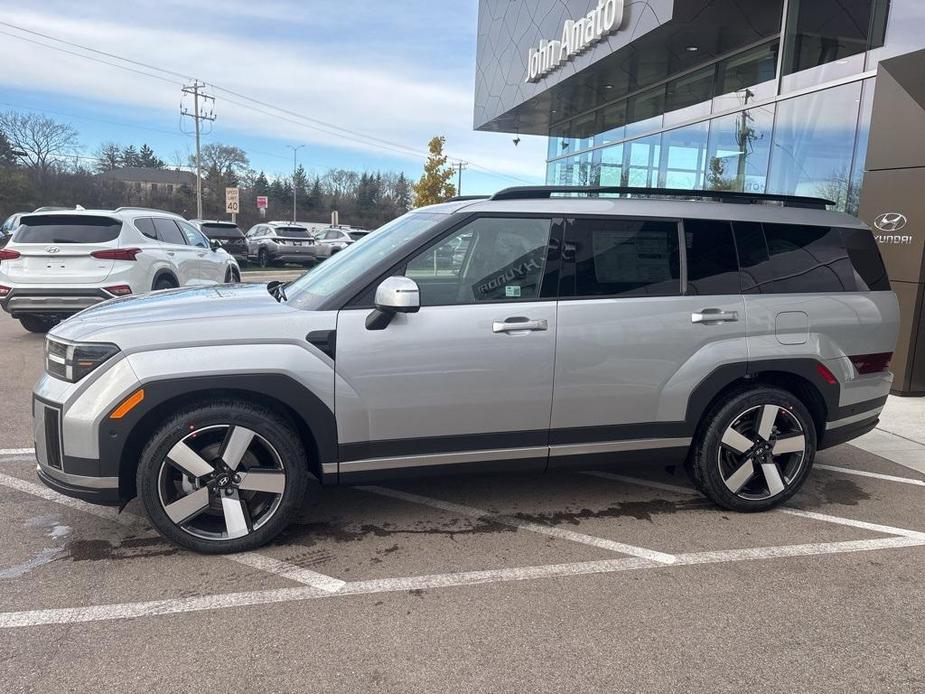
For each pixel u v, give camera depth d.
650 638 2.84
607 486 4.62
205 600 3.05
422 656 2.69
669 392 3.89
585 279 3.78
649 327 3.81
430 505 4.22
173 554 3.48
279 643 2.75
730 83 12.05
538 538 3.79
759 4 10.16
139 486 3.31
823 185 9.70
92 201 58.22
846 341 4.17
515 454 3.77
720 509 4.25
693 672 2.62
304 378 3.37
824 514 4.22
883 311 4.29
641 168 15.19
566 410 3.77
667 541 3.78
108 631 2.80
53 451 3.32
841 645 2.82
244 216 74.06
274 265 27.45
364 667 2.61
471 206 3.71
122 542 3.60
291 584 3.22
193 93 47.88
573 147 18.86
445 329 3.53
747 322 3.96
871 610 3.10
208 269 11.12
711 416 4.02
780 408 4.07
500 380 3.62
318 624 2.89
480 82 20.05
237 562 3.42
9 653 2.64
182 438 3.30
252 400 3.44
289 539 3.70
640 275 3.87
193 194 73.31
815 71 9.85
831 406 4.19
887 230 7.36
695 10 10.16
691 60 12.48
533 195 3.86
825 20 9.57
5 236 19.97
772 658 2.72
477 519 4.03
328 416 3.44
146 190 82.12
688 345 3.88
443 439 3.63
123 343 3.24
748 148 11.50
